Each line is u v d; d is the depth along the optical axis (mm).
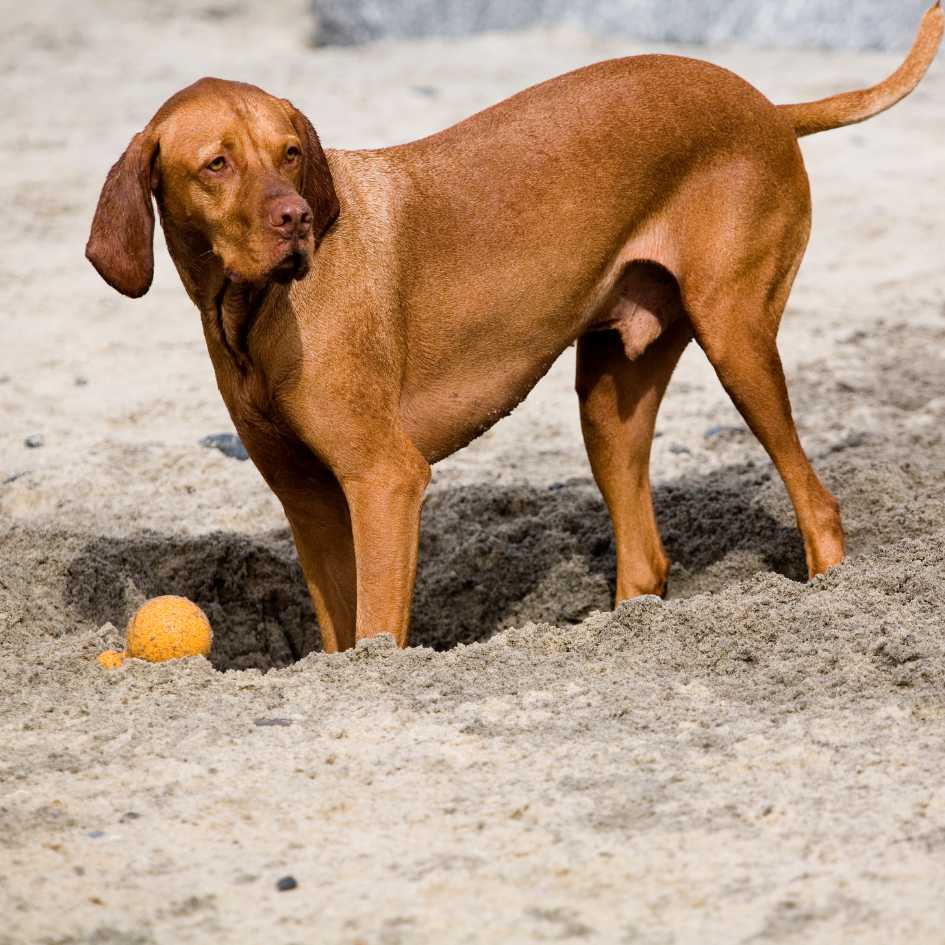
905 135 26141
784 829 7129
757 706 8523
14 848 7160
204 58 31719
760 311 10648
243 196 8734
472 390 10273
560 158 10219
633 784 7621
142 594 11656
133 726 8453
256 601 12391
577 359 11547
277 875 6883
